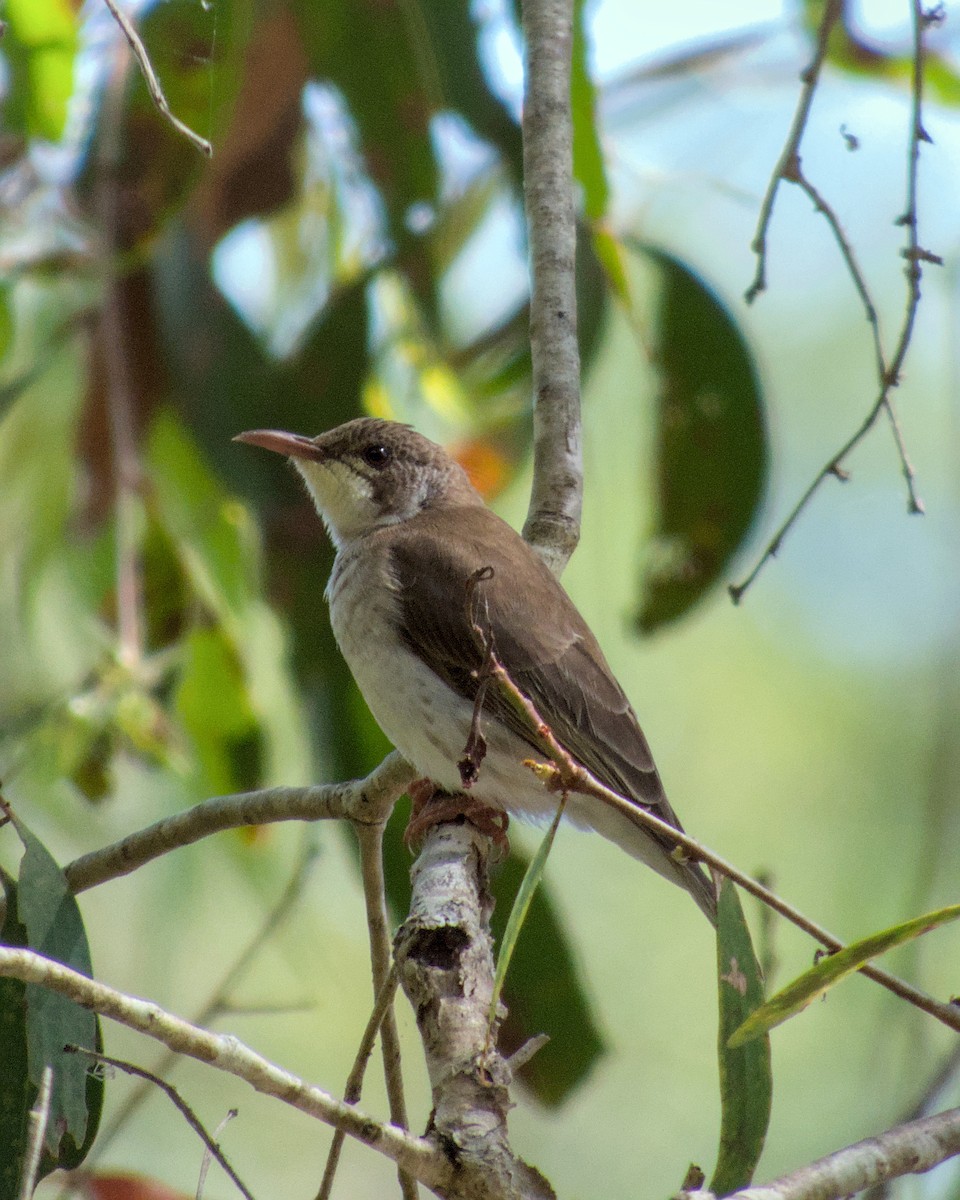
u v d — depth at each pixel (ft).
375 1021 22.50
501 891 32.32
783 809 48.21
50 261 38.52
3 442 40.27
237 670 36.83
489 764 30.68
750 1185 20.11
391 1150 18.69
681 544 37.81
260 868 39.52
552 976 32.27
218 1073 42.37
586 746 31.68
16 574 41.24
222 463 37.04
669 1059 45.39
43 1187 33.88
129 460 35.73
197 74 34.88
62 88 36.14
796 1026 44.29
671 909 47.67
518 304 38.73
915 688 48.42
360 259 40.78
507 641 31.55
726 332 37.65
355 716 36.01
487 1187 19.06
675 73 44.01
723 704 49.24
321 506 36.73
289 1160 42.22
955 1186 28.78
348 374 37.65
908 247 27.25
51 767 34.91
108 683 34.81
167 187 35.94
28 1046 22.13
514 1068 21.66
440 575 32.35
